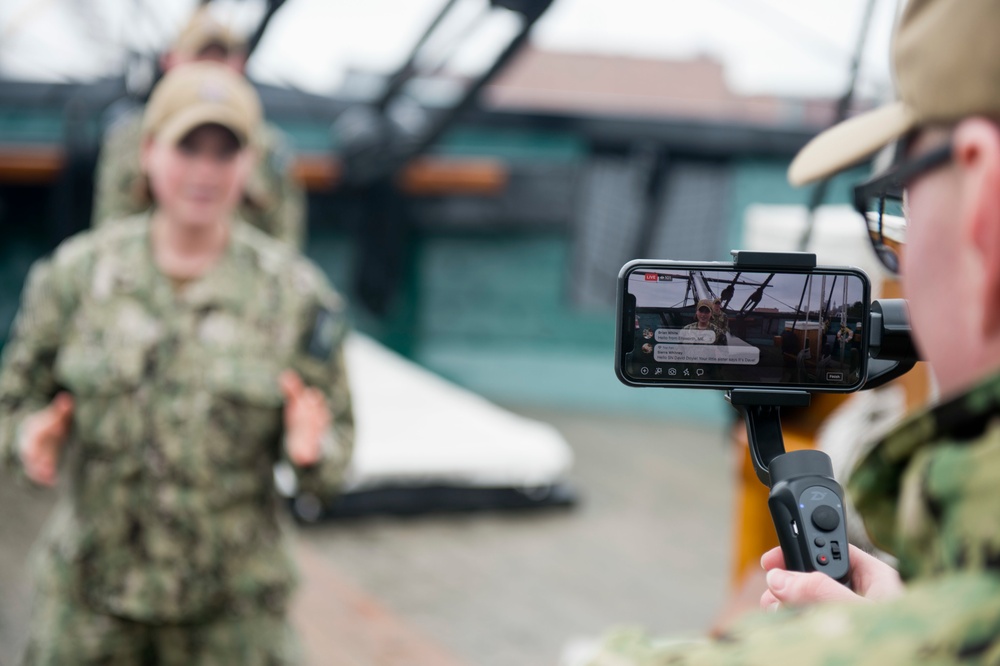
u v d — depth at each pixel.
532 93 6.86
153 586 1.81
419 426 4.61
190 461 1.82
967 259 0.43
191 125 1.81
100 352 1.83
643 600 3.60
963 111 0.42
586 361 6.47
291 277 1.93
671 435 5.68
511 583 3.69
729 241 6.32
